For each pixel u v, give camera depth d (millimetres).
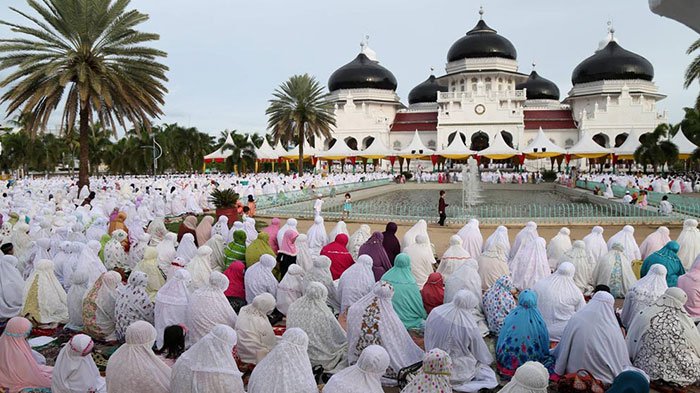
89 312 7172
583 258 9422
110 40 22766
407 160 64938
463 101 64562
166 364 5102
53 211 17062
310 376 4508
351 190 34062
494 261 8781
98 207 16453
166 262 9789
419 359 6148
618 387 4230
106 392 5074
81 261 8602
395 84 74938
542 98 76000
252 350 6141
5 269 8008
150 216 17719
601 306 5836
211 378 4402
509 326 6129
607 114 61781
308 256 10117
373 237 9703
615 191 29766
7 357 5461
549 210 20531
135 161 56906
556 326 7074
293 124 42719
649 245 10984
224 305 6441
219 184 31016
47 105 21547
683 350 5805
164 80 24203
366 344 6016
